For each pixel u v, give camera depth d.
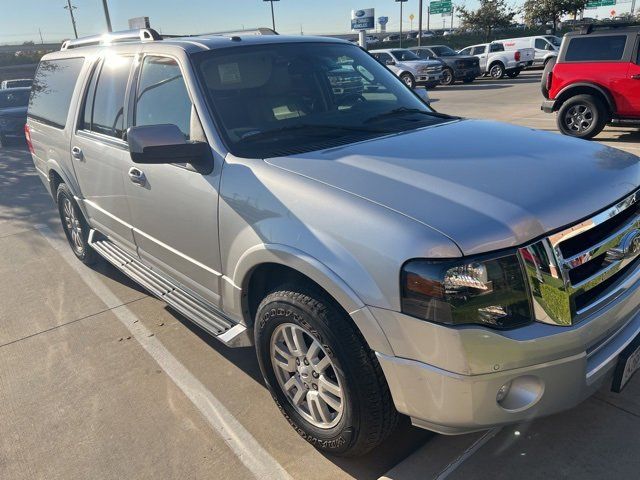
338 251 2.20
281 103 3.21
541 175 2.38
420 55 24.88
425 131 3.12
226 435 2.87
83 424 3.02
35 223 7.04
